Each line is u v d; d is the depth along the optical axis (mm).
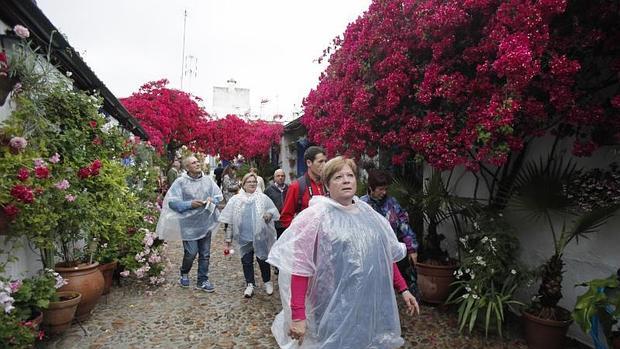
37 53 3648
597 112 3100
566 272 3867
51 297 3443
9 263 3350
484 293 3969
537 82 3162
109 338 3818
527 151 4270
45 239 3398
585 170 3666
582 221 3258
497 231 4043
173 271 6309
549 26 3203
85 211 3818
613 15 2967
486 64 3205
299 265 2014
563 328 3461
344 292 1991
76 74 4691
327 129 5617
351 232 2051
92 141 4320
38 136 3471
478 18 3473
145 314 4445
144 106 12117
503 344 3756
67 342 3697
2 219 2939
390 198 3807
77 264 4117
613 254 3406
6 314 2818
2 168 2873
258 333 3998
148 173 7254
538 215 3949
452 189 5520
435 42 3717
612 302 2662
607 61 3287
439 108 3844
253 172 5316
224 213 5188
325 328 1991
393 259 2281
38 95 3535
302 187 4211
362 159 6027
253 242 5027
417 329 4066
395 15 4051
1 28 3303
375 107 4254
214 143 16391
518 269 3912
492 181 4750
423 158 4016
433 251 4867
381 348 2090
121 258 5145
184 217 5254
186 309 4617
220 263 6918
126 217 4906
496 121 3031
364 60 4402
